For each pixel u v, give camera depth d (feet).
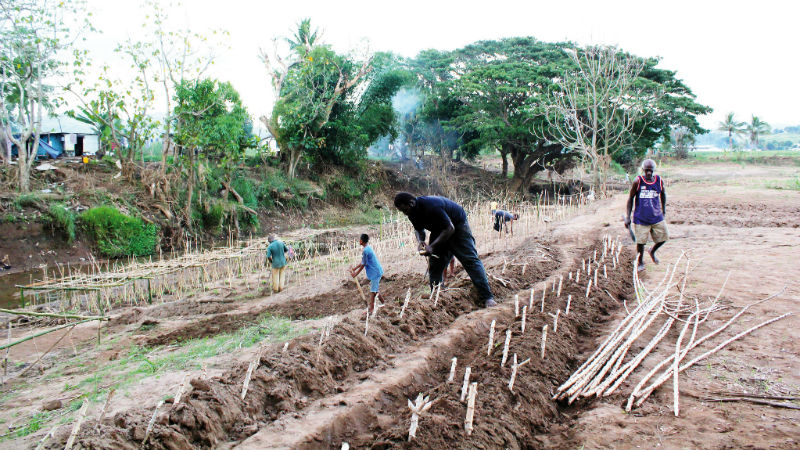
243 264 52.24
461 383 14.26
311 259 56.44
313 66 97.50
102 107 68.49
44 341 29.81
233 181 85.97
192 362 20.92
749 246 32.83
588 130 114.62
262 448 11.61
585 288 24.40
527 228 53.16
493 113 130.52
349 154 112.57
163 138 73.00
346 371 16.33
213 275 48.49
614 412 12.97
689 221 45.50
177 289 44.86
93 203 66.08
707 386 13.85
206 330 28.19
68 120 102.83
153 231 67.62
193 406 12.44
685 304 21.40
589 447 11.50
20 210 59.16
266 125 101.14
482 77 129.29
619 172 144.97
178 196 73.56
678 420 12.26
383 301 29.43
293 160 102.27
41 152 90.17
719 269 27.14
